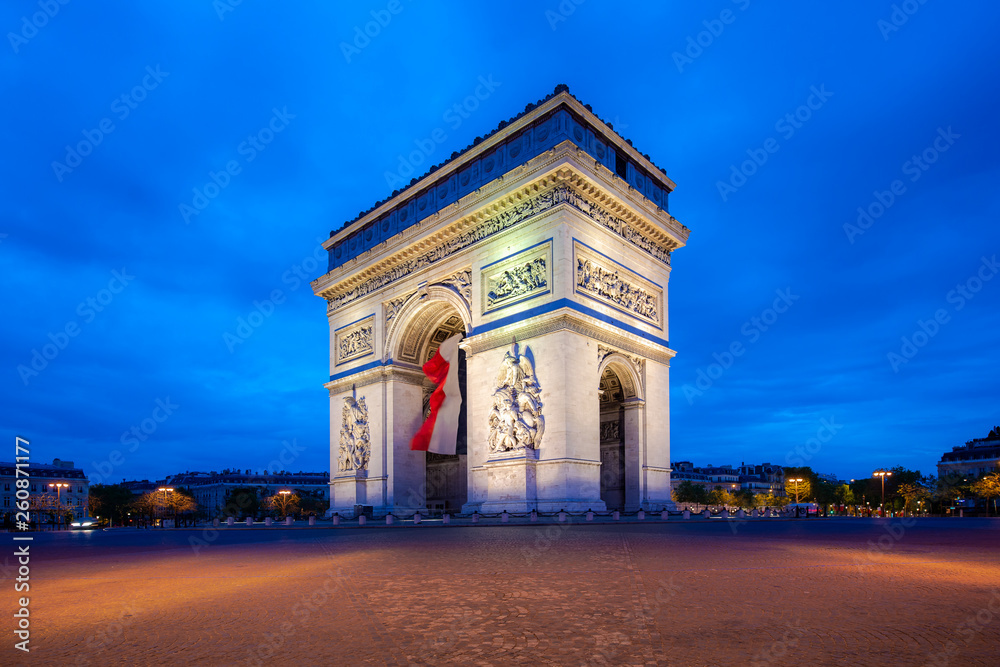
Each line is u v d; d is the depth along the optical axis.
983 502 168.00
